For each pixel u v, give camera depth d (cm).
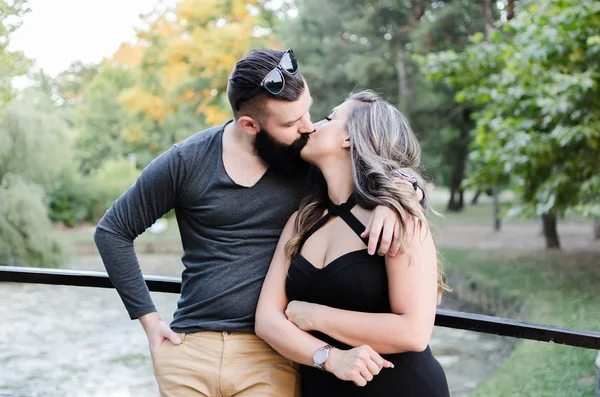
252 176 176
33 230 1170
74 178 1898
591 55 799
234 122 181
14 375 458
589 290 890
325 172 167
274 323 163
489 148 994
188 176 178
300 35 1720
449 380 506
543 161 880
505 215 998
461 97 1070
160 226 1750
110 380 457
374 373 150
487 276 1059
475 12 1630
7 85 984
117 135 1933
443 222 1953
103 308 662
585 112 815
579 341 171
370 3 1702
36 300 643
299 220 169
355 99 173
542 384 336
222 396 175
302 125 166
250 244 177
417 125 1697
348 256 157
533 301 862
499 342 612
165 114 1667
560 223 1777
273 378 174
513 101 912
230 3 1571
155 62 1616
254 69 163
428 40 1631
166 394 178
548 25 823
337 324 155
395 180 156
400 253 150
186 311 181
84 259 1528
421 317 150
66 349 523
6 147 1175
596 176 841
